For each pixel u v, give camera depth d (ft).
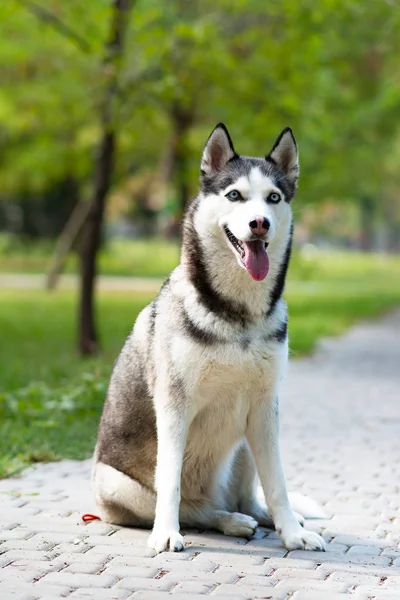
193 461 18.98
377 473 25.98
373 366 52.13
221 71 51.57
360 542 18.94
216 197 18.31
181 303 18.29
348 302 106.52
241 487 20.08
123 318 79.15
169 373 18.12
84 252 54.90
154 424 18.89
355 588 15.81
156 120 66.80
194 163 63.10
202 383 18.06
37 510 21.17
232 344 17.80
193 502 19.45
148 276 142.92
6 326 73.67
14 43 54.34
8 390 39.32
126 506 19.36
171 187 76.95
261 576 16.38
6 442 28.50
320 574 16.58
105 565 16.84
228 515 19.26
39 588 15.46
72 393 34.30
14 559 17.16
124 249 177.47
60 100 57.21
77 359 51.52
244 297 17.88
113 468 19.53
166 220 122.52
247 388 18.37
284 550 18.15
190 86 52.01
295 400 39.58
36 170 72.59
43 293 108.58
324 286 141.79
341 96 68.80
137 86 51.83
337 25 54.85
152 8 52.39
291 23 50.75
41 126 62.34
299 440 30.81
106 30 51.96
